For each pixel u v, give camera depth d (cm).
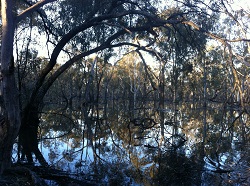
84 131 1311
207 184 556
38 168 620
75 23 1859
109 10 1738
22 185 502
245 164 698
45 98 3934
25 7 1623
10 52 562
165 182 570
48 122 1608
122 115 2094
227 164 704
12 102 555
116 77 4909
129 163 718
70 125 1512
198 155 806
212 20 1811
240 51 2042
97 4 1742
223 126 1584
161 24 1609
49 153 821
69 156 788
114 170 650
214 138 1132
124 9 1864
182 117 2041
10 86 552
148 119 1592
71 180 564
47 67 1552
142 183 564
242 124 1627
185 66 2633
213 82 4175
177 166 685
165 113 2339
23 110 1459
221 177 600
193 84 4228
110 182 562
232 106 2977
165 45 2406
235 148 916
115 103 4006
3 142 550
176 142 1036
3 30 579
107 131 1312
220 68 4053
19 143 959
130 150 888
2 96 550
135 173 629
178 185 562
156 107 3094
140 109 2650
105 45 1722
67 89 4159
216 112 2659
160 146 953
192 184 560
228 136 1197
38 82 1527
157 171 643
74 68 3588
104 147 932
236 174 618
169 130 1356
